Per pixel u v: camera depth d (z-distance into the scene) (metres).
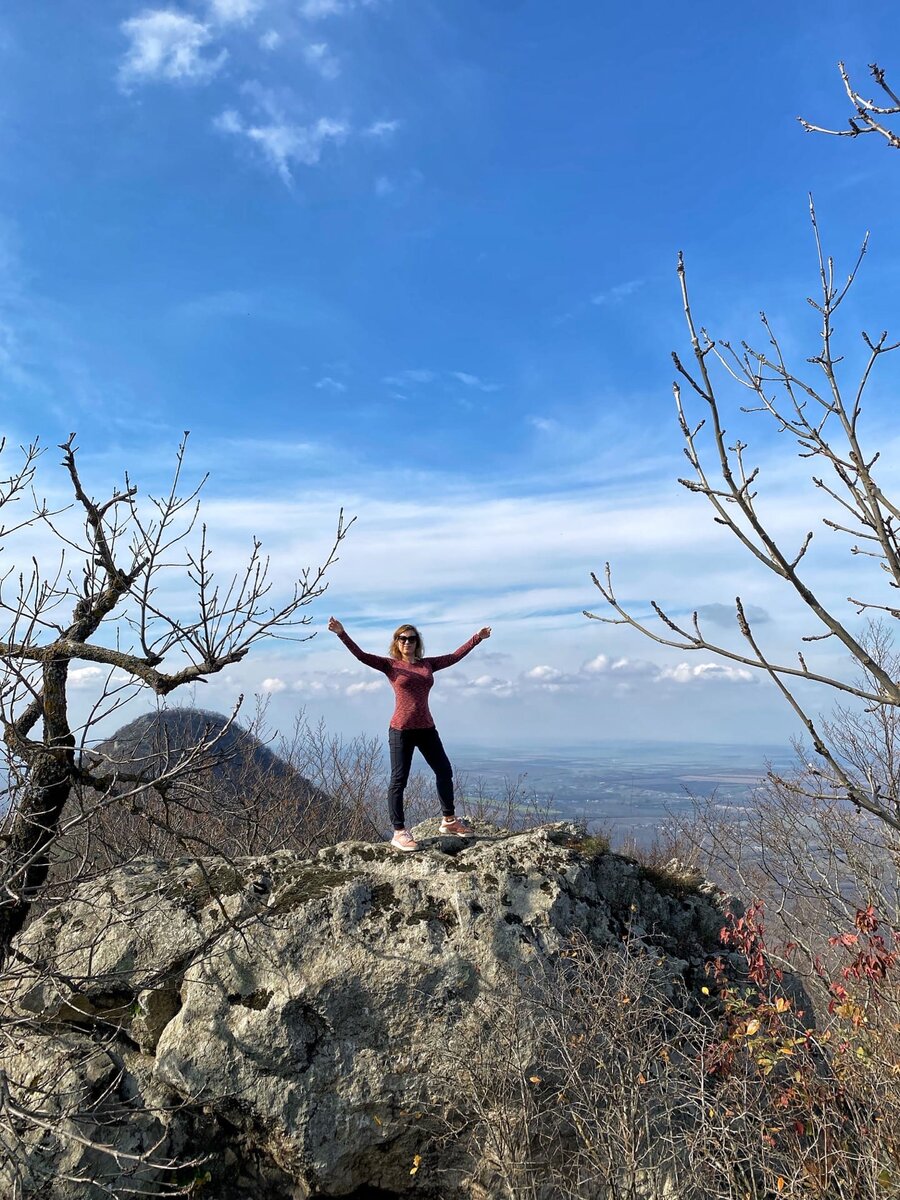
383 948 5.75
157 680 5.89
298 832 10.38
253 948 5.78
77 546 6.39
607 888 6.45
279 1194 5.53
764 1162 4.86
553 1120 5.31
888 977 5.41
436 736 6.93
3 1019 5.27
